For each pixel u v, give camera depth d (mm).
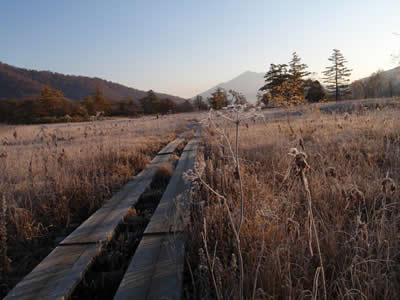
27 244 3625
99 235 3479
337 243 2580
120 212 4305
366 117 9414
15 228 3889
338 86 61969
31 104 69812
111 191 5609
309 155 5230
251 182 4188
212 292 2242
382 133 6945
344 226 2973
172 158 8680
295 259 2365
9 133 20422
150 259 2766
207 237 2955
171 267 2568
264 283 2182
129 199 4957
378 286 2012
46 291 2422
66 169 6535
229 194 3801
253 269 2236
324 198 3479
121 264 3074
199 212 3551
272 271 2227
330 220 3080
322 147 6047
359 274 2084
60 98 72438
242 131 10492
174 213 3898
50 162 6988
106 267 3043
